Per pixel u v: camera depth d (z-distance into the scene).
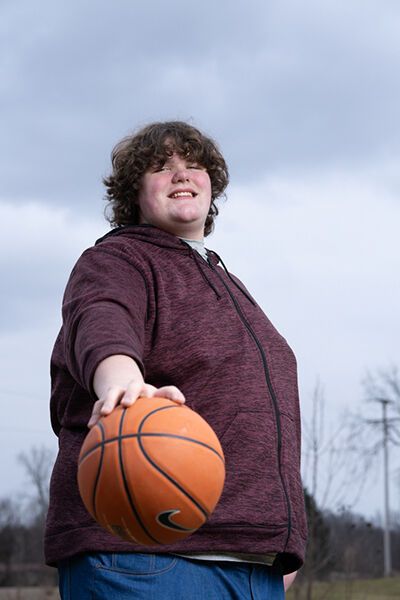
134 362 3.06
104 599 3.32
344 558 16.02
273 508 3.52
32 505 41.34
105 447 2.84
